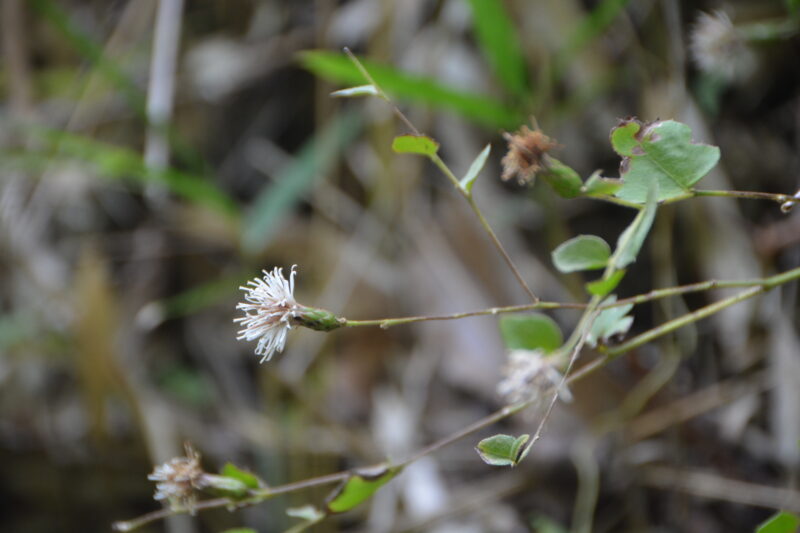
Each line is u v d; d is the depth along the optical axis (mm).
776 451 850
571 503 861
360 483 701
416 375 970
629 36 908
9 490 1026
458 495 881
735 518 852
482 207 999
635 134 679
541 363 706
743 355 864
